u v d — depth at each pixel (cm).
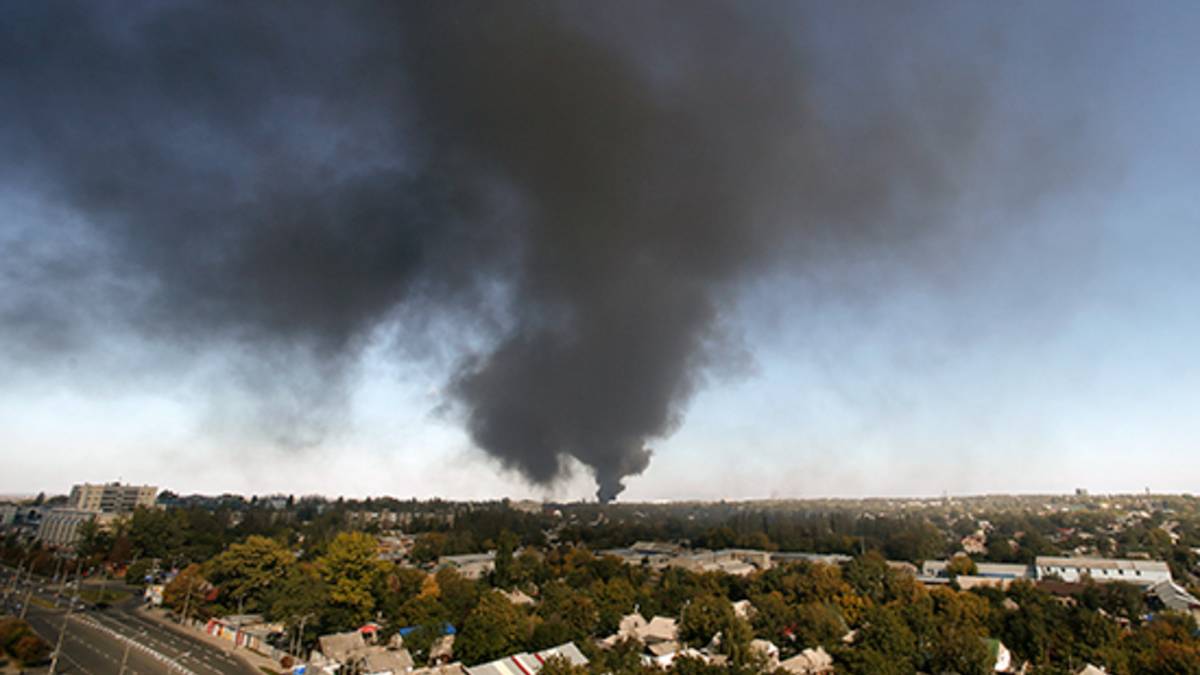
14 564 17288
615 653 9119
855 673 8731
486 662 8850
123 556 17300
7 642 8125
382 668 8619
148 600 13362
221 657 9025
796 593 13250
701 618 10669
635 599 12962
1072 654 9525
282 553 12762
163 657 8781
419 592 12431
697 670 7706
